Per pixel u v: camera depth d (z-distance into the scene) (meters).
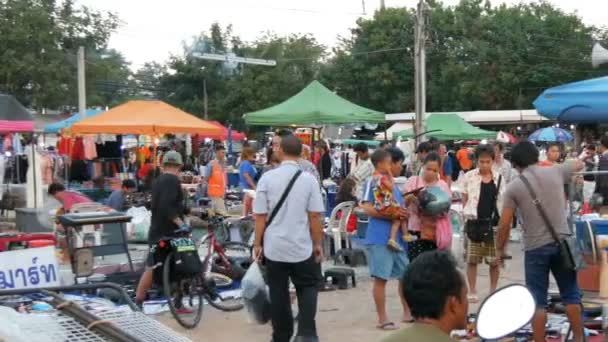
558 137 29.11
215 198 14.29
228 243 10.11
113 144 21.55
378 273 7.60
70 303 3.79
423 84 22.27
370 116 14.13
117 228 9.20
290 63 50.50
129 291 8.67
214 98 50.66
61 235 10.49
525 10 51.28
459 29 47.66
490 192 8.39
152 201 8.08
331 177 20.67
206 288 8.39
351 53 47.75
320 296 9.41
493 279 8.45
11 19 36.81
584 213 8.84
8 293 4.36
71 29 39.75
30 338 3.34
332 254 12.08
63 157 21.83
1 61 36.22
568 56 47.66
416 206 7.82
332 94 14.31
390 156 7.58
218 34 50.62
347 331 7.71
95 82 46.38
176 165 8.15
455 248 10.31
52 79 37.41
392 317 8.31
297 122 13.80
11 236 9.41
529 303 2.58
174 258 7.94
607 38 50.25
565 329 6.97
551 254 6.19
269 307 7.22
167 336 3.64
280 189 6.48
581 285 7.58
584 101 6.41
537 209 6.19
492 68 46.81
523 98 47.28
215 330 7.85
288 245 6.45
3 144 21.34
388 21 47.22
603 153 11.95
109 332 3.43
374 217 7.57
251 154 13.16
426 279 2.64
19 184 19.95
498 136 31.55
